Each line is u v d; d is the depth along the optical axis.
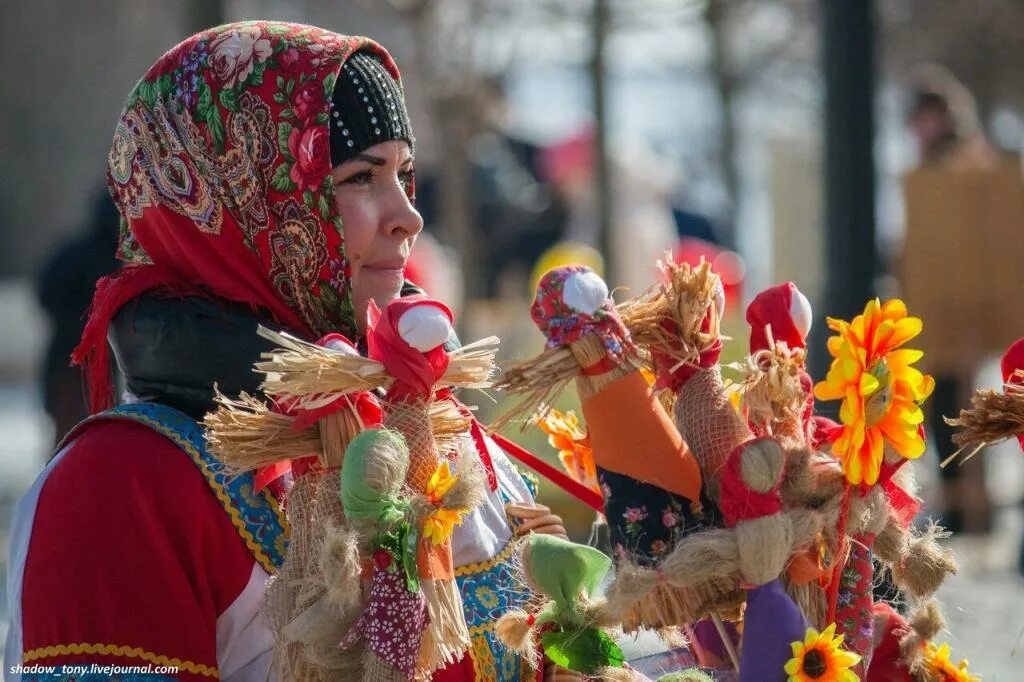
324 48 3.95
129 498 3.59
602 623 3.49
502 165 20.41
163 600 3.54
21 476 17.73
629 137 31.03
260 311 3.94
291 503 3.46
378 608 3.26
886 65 28.94
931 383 3.58
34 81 34.16
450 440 3.52
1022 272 13.22
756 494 3.35
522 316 16.36
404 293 4.27
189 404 3.81
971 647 7.98
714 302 3.64
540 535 3.60
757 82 29.72
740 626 3.70
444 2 16.88
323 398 3.33
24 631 3.60
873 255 11.12
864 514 3.55
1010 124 33.19
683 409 3.60
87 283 11.93
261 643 3.66
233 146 3.93
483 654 3.75
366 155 3.98
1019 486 14.39
